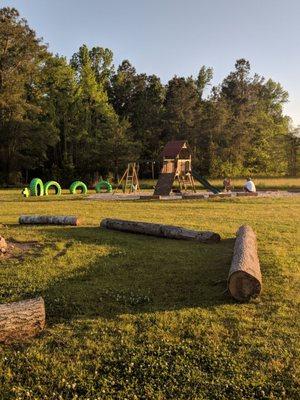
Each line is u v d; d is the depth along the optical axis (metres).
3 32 48.53
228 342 5.52
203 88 88.38
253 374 4.83
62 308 6.61
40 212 18.19
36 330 5.80
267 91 101.69
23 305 5.81
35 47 50.66
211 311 6.46
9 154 53.50
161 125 67.56
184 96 65.75
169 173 33.00
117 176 57.31
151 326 5.95
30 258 9.44
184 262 9.11
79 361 5.12
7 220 15.39
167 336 5.65
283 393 4.51
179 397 4.48
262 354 5.21
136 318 6.20
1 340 5.54
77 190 42.69
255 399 4.45
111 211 18.70
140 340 5.57
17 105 49.62
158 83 75.56
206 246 10.76
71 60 72.25
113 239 11.59
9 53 50.12
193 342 5.51
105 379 4.78
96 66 76.25
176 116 64.94
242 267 6.93
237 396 4.48
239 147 64.88
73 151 59.88
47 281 7.84
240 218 16.17
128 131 61.91
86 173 57.50
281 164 65.00
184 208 20.02
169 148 34.72
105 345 5.45
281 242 11.09
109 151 55.75
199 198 26.42
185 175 36.59
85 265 8.91
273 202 23.19
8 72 49.91
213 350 5.30
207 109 69.94
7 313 5.62
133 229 12.53
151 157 66.19
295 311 6.43
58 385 4.70
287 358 5.11
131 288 7.47
